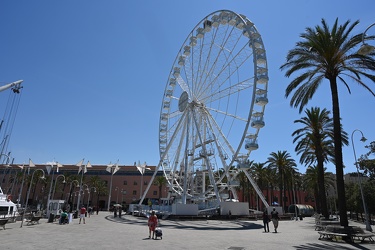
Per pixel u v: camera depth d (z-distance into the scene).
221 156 37.78
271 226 29.61
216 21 40.75
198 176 44.38
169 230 23.78
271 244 15.60
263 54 34.72
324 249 14.06
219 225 29.44
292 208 64.50
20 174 84.50
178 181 48.53
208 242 16.11
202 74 40.81
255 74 33.12
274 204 50.31
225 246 14.61
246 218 38.09
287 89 24.19
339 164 19.89
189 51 46.75
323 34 21.25
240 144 33.50
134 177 97.31
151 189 95.88
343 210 19.03
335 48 21.05
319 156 33.69
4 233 19.45
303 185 80.44
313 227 28.92
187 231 23.03
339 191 19.50
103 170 97.94
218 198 36.09
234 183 38.41
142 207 46.69
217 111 38.31
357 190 48.22
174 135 43.50
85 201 92.94
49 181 88.06
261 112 34.47
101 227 25.72
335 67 21.62
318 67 22.38
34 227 24.70
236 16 36.34
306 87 24.14
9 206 31.50
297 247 14.59
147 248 13.59
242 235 20.44
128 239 17.00
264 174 66.44
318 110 34.25
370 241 17.16
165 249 13.36
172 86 50.28
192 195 40.31
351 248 14.48
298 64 23.09
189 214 35.78
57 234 19.38
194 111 40.84
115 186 96.31
